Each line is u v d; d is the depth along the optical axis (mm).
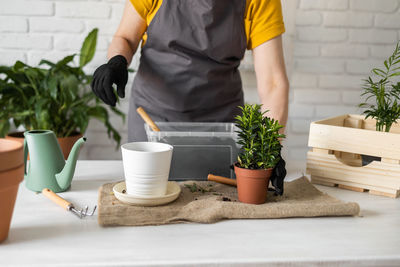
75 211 895
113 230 822
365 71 2572
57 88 2209
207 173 1141
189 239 787
